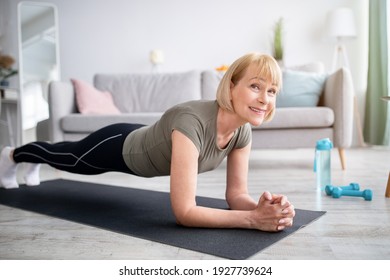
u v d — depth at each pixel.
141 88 3.87
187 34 5.09
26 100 4.85
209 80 3.87
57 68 5.01
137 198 1.89
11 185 2.24
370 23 4.50
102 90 3.90
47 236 1.27
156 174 1.52
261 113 1.18
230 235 1.19
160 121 1.35
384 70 4.35
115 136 1.54
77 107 3.57
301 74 3.36
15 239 1.25
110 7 5.17
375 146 4.68
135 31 5.16
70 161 1.71
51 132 3.26
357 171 2.70
